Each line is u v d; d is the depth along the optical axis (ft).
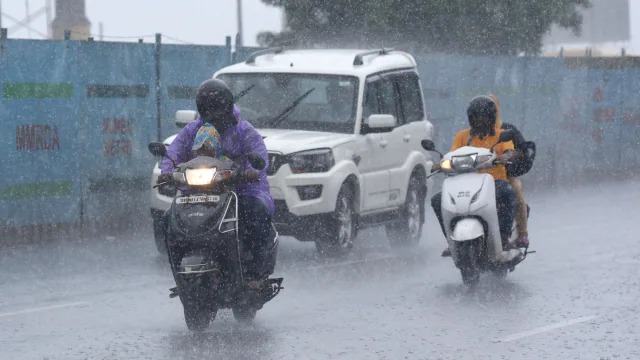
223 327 54.29
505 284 68.18
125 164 98.43
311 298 63.00
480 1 151.33
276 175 76.18
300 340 51.37
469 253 63.77
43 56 91.71
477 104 67.15
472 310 59.57
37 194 91.76
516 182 68.64
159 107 101.04
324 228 77.66
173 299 62.49
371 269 74.49
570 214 109.29
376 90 86.28
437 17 147.64
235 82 86.38
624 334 53.67
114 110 97.35
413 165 89.20
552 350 50.08
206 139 51.93
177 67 102.47
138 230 97.19
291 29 149.59
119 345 49.85
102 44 96.17
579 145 153.99
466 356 48.67
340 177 78.23
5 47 89.20
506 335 53.16
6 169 89.56
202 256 49.34
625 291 65.62
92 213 96.07
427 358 48.21
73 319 56.24
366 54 88.74
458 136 69.21
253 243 53.11
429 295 64.18
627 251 82.74
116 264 76.64
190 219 49.52
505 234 66.80
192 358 47.42
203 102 52.80
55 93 92.68
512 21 154.51
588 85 154.81
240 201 52.85
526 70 143.54
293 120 83.71
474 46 151.84
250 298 52.80
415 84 94.32
